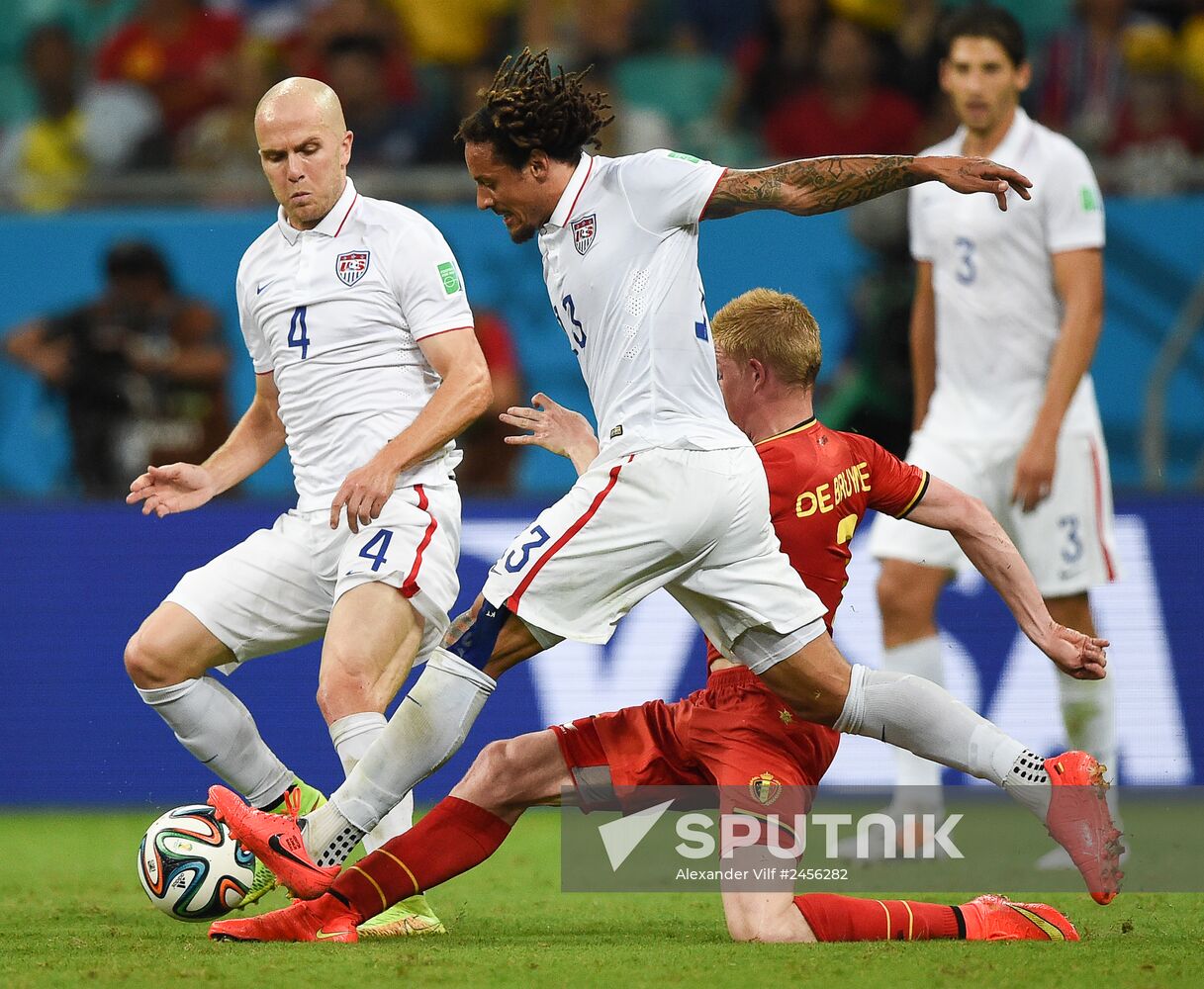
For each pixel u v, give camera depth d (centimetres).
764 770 1472
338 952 1383
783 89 4012
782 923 1446
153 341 3042
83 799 2902
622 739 1523
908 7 4081
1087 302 2327
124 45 4247
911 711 1469
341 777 2839
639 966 1288
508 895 1919
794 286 2969
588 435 1616
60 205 3048
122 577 2933
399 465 1557
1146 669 2822
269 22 4441
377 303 1666
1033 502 2330
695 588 1445
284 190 1662
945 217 2403
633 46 4303
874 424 2950
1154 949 1390
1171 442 2988
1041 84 3922
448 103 4009
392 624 1590
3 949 1434
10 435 3050
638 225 1430
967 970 1260
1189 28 3934
